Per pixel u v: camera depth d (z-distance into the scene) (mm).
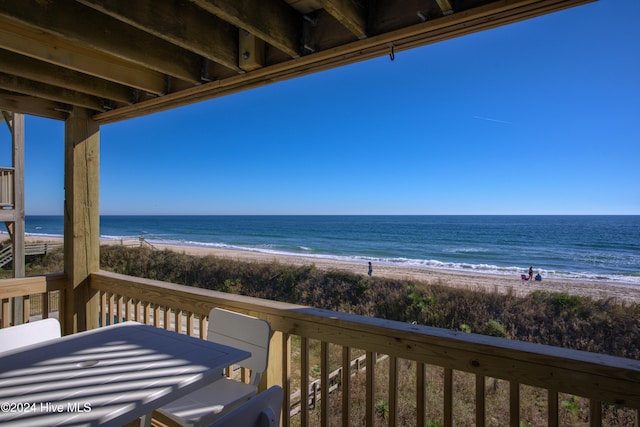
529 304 8961
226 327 1561
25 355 1185
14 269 6477
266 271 13195
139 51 1576
